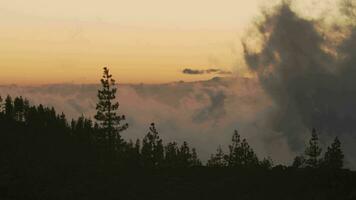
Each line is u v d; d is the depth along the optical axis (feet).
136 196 217.15
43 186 224.94
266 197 207.00
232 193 214.90
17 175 237.45
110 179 236.63
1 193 207.82
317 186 209.05
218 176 234.99
